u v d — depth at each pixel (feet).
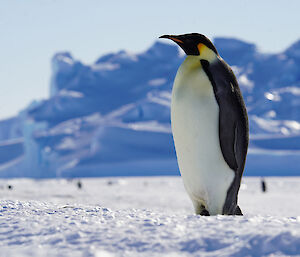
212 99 60.49
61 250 35.45
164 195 343.26
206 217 47.98
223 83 61.41
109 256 33.94
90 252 34.50
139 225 43.37
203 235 37.99
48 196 256.73
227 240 36.29
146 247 36.14
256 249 33.68
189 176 63.41
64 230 42.14
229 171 61.31
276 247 33.50
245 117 63.67
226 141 60.64
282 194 409.49
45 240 38.96
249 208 212.23
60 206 61.46
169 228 41.39
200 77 61.62
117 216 51.03
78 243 37.40
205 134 60.49
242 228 39.63
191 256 33.88
